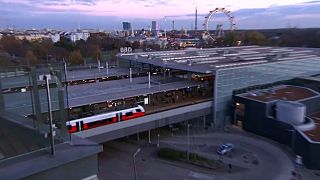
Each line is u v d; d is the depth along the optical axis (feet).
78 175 25.72
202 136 173.27
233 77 192.34
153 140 166.81
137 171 130.72
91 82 217.97
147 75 244.63
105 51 493.77
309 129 151.94
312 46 492.95
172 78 229.86
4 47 453.17
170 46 579.48
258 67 205.26
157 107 172.55
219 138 170.30
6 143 30.81
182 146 158.30
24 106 43.32
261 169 132.67
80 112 150.92
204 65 205.77
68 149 26.37
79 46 488.44
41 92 31.22
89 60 390.63
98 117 142.51
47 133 28.17
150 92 179.93
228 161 140.26
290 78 228.84
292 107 159.33
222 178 124.36
